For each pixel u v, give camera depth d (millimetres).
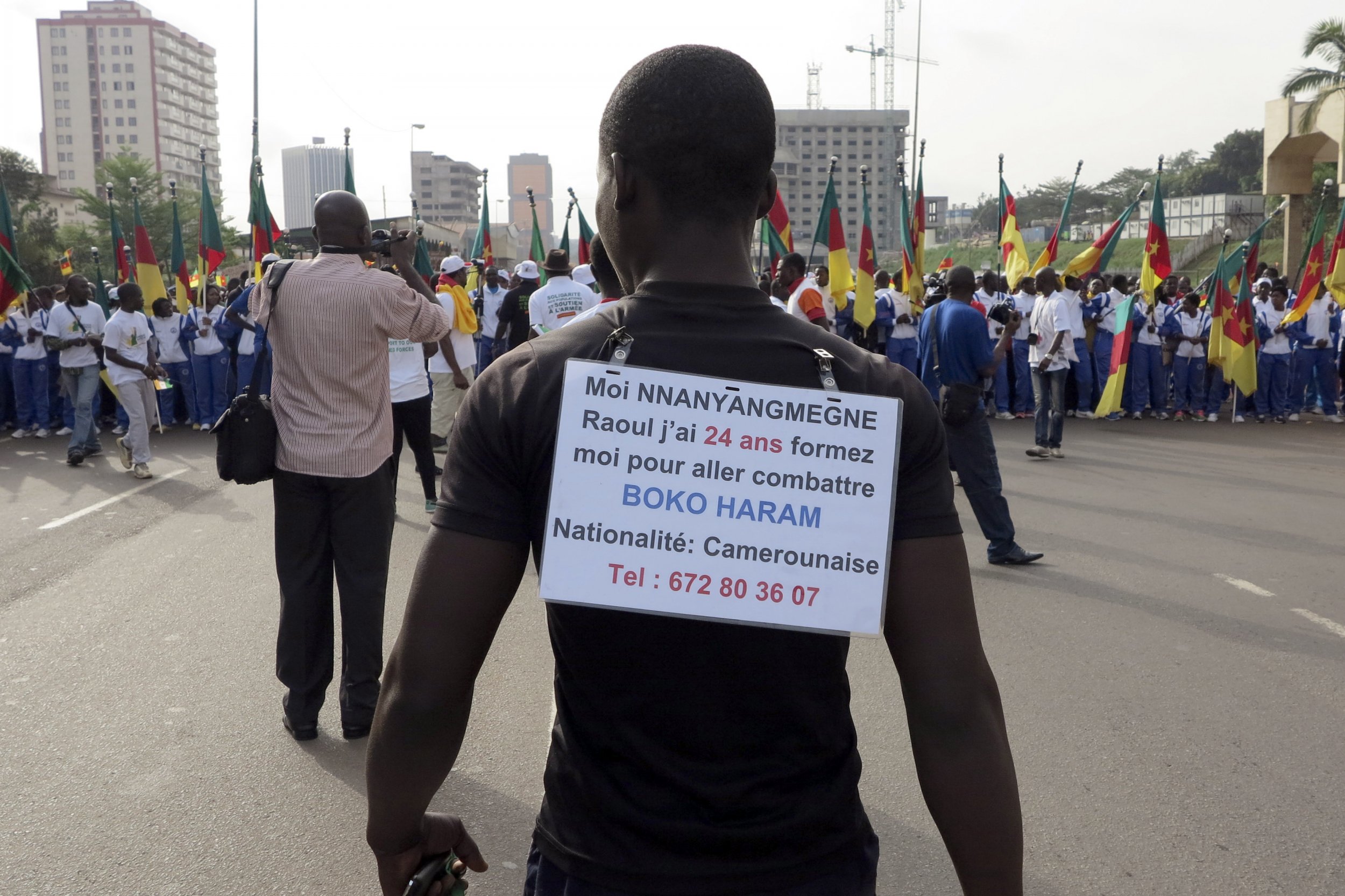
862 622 1221
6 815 3537
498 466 1267
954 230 120062
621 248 1381
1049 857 3270
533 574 6551
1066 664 4949
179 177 185875
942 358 6715
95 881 3150
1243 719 4301
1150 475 10242
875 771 3879
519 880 3184
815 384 1278
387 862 1395
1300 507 8680
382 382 4160
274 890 3117
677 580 1215
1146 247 15570
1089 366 15172
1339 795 3648
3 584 6297
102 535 7582
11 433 13625
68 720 4320
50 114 175250
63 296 13281
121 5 174875
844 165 120125
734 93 1332
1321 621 5594
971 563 6867
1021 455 11562
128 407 9930
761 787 1247
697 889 1227
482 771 3873
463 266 9461
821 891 1262
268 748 4070
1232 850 3299
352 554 4117
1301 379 15195
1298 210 35500
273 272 4059
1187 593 6137
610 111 1374
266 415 3982
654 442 1227
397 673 1277
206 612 5738
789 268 9820
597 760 1269
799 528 1229
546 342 1312
